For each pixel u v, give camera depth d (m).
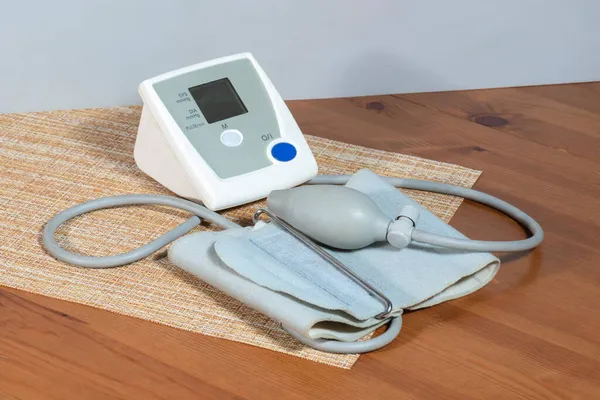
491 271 0.79
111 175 0.96
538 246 0.86
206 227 0.87
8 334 0.74
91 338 0.73
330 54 1.14
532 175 0.98
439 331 0.75
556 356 0.73
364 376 0.70
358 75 1.16
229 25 1.12
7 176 0.95
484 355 0.73
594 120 1.10
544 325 0.76
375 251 0.80
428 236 0.77
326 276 0.75
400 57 1.16
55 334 0.74
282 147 0.90
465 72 1.17
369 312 0.71
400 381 0.70
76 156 0.99
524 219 0.88
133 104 1.13
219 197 0.85
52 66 1.08
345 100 1.15
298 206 0.79
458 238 0.78
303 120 1.09
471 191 0.92
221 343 0.73
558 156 1.02
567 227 0.89
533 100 1.15
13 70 1.07
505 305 0.78
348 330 0.72
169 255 0.78
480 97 1.16
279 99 0.93
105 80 1.11
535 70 1.18
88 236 0.86
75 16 1.06
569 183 0.97
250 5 1.11
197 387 0.69
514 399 0.68
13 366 0.71
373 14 1.12
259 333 0.74
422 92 1.18
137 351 0.72
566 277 0.82
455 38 1.15
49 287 0.79
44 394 0.68
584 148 1.04
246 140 0.89
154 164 0.90
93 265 0.81
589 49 1.17
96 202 0.88
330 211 0.77
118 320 0.75
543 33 1.16
